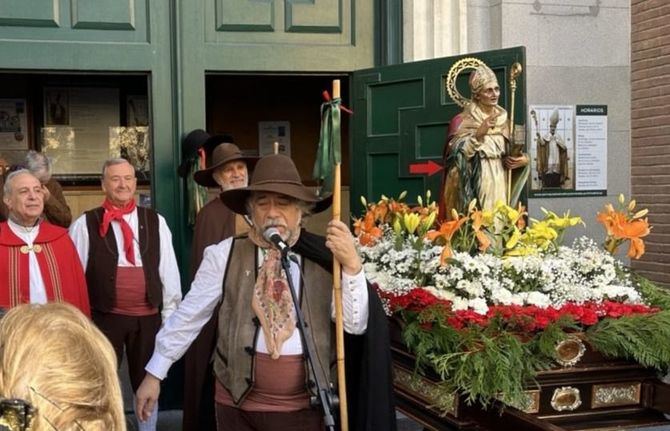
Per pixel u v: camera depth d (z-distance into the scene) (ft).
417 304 10.70
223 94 24.80
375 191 16.87
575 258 11.50
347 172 23.40
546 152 17.56
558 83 17.53
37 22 15.71
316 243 9.13
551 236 11.65
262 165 9.11
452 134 13.17
